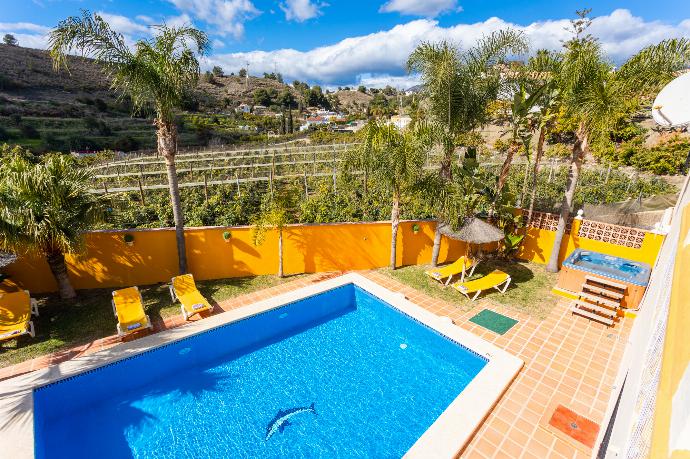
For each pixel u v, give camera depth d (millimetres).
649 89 9320
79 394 6625
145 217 13867
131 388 7156
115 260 9938
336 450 5832
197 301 8969
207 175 22500
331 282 10602
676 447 989
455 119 10867
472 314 9258
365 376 7543
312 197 16125
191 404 6738
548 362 7418
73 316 8609
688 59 8703
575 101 9523
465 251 12984
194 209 14273
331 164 24844
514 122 11086
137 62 8148
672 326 1633
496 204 12398
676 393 1225
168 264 10438
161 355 7488
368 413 6570
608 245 10992
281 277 11281
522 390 6637
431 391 7129
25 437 5156
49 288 9602
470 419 5805
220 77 141375
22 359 7164
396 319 9453
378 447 5906
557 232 11430
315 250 11547
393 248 11695
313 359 8094
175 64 8539
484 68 10625
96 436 6016
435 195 10523
